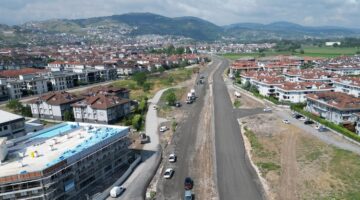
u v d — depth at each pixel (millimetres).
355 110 113750
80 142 78125
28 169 62406
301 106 144375
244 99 169750
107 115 126750
